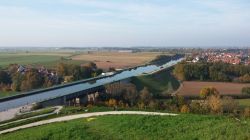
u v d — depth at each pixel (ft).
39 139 182.70
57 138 180.34
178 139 151.02
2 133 254.06
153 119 196.85
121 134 173.88
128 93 505.66
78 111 319.06
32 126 267.39
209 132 153.07
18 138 200.95
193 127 168.25
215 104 412.16
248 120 181.78
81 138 173.88
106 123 202.59
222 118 190.08
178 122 184.03
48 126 238.07
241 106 456.04
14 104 470.39
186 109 397.60
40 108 423.64
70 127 201.05
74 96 528.63
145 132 170.50
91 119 236.22
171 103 451.53
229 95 535.60
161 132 166.71
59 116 304.09
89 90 565.53
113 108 334.24
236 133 144.97
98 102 477.77
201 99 515.09
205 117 194.49
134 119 202.28
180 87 640.99
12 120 327.06
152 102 455.22
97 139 170.09
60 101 496.23
